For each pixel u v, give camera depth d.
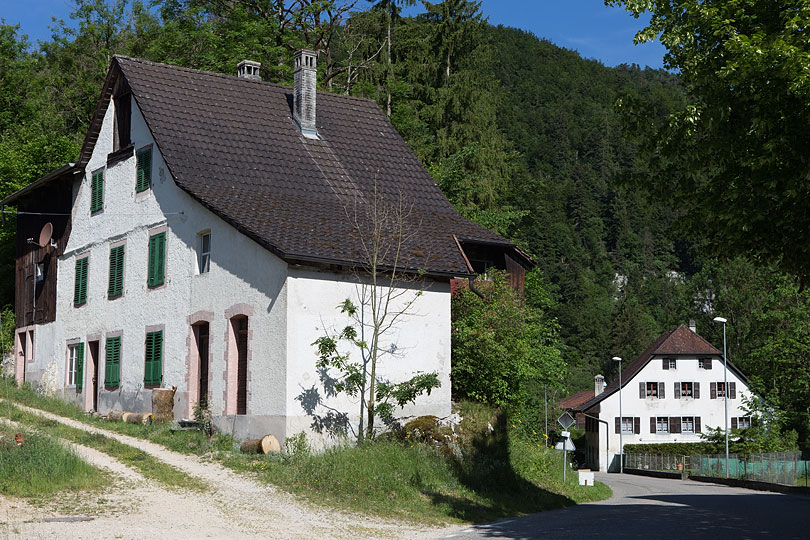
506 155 49.03
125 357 26.70
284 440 20.42
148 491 16.16
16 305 34.47
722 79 14.13
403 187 27.16
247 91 28.12
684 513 20.23
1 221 37.59
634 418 68.06
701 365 69.06
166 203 25.45
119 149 28.09
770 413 57.19
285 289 20.91
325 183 25.72
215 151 25.12
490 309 26.41
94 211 29.25
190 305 24.02
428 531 15.51
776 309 62.72
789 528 16.58
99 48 48.56
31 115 45.16
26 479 15.73
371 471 18.94
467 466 21.75
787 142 13.49
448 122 47.50
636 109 16.14
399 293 22.73
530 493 22.44
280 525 14.66
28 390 30.27
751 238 14.48
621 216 145.62
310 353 21.00
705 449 64.25
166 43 43.25
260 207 23.30
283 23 42.94
